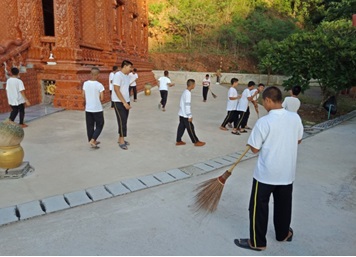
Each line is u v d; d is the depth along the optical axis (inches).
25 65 426.3
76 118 366.3
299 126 114.9
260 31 1263.5
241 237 128.2
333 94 506.0
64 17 414.0
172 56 1199.6
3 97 368.2
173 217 143.4
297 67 454.0
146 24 887.1
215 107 519.8
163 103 458.6
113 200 159.6
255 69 1214.3
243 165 221.9
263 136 112.1
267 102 113.7
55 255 112.7
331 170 217.3
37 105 434.0
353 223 142.6
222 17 1348.4
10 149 183.2
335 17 973.2
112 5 561.3
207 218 143.3
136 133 308.5
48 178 185.6
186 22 1240.2
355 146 284.8
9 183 176.6
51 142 263.0
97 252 115.0
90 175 191.9
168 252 116.2
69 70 412.8
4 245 118.3
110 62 538.0
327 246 123.3
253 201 117.0
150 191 171.9
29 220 137.6
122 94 244.4
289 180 115.2
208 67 1177.4
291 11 1461.6
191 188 177.2
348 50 414.0
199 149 260.1
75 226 133.5
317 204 161.8
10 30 454.9
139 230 131.3
